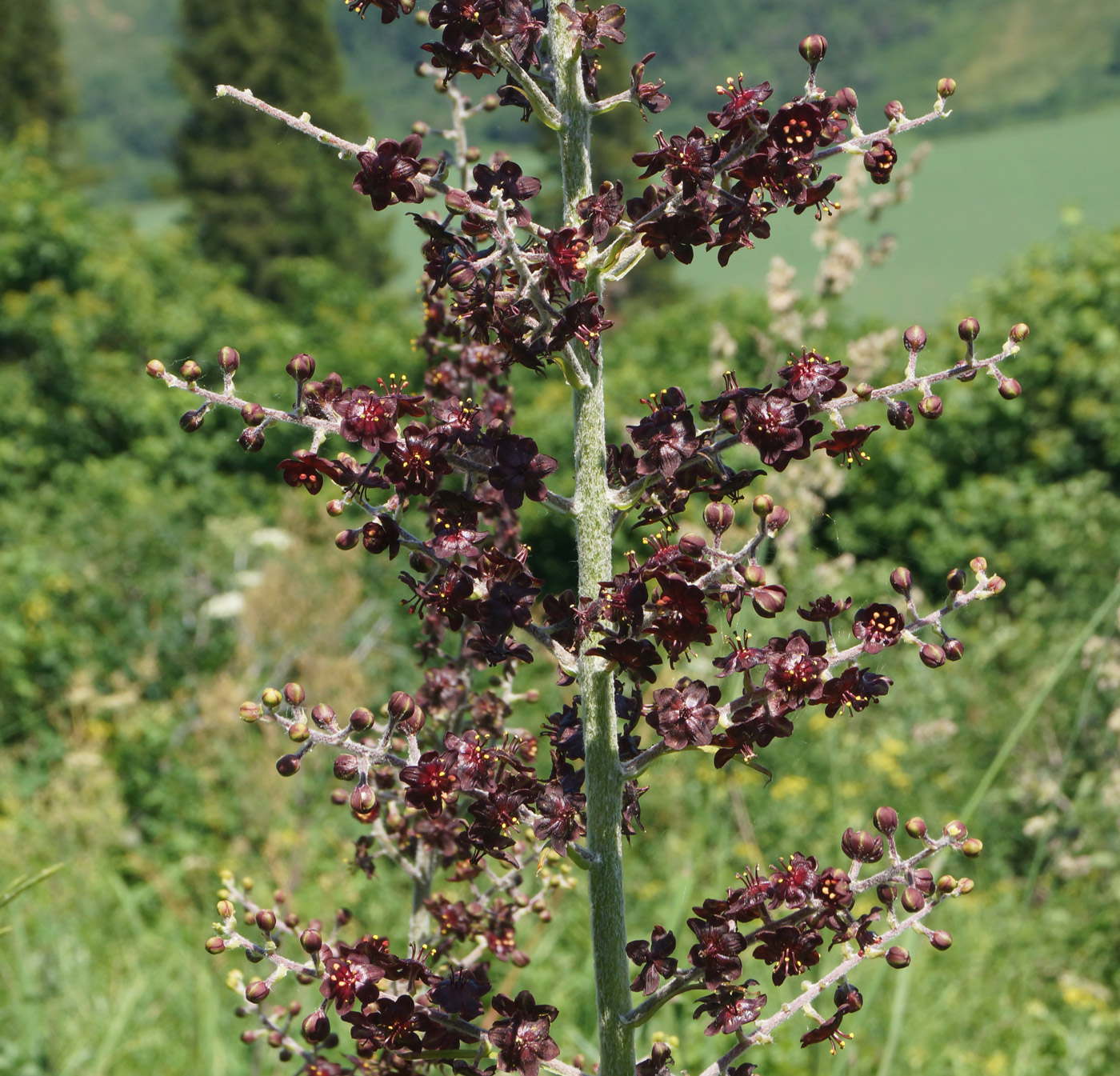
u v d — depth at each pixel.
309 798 7.19
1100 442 12.34
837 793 4.80
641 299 25.80
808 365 1.79
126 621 9.88
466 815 2.59
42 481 14.27
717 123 1.76
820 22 63.62
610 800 1.97
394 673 8.87
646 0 60.78
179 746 8.26
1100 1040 5.68
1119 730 6.99
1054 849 7.16
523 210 1.90
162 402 14.73
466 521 1.84
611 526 1.97
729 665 1.78
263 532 10.98
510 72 1.94
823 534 11.94
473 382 2.64
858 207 5.77
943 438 12.28
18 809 7.81
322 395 1.78
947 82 1.77
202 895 7.05
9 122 33.03
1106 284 12.59
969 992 5.84
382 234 31.31
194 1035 5.16
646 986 1.98
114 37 91.31
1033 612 9.47
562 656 1.96
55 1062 4.76
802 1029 4.51
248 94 1.80
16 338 14.91
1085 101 60.25
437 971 2.57
